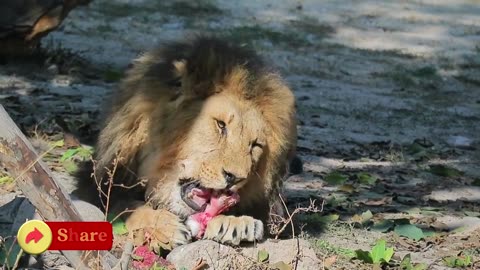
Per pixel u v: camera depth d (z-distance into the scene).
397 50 31.14
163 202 9.34
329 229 11.19
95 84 20.44
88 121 16.03
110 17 31.06
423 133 20.16
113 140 9.70
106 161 9.79
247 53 9.73
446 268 10.15
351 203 12.76
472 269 10.16
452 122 21.75
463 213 12.99
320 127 19.45
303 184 13.94
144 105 9.44
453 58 30.83
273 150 9.39
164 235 8.96
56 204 7.26
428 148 18.30
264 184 9.48
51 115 16.31
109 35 27.95
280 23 33.31
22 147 7.14
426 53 31.31
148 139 9.42
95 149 10.54
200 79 9.21
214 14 33.53
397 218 12.24
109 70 21.38
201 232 9.06
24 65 20.64
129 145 9.60
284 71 25.86
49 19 20.05
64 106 17.50
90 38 27.06
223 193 9.06
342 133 19.08
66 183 11.66
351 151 17.12
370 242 10.87
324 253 10.00
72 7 20.58
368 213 11.80
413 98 24.38
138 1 34.09
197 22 31.86
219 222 9.02
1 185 11.27
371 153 17.19
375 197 13.41
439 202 13.68
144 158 9.51
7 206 9.19
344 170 15.45
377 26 34.41
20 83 19.52
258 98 9.29
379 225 11.55
